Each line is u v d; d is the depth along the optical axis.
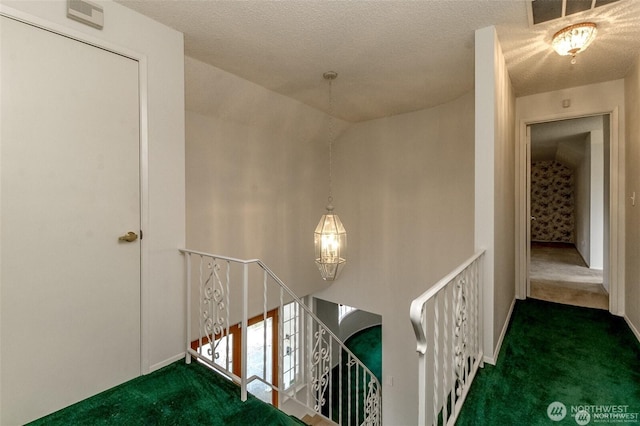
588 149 5.09
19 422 1.54
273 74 2.87
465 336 1.74
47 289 1.63
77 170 1.73
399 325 4.27
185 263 2.23
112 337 1.86
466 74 2.87
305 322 4.79
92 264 1.78
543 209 8.38
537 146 6.21
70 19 1.68
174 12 1.96
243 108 3.35
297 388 4.46
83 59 1.74
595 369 1.98
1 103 1.49
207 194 3.24
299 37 2.24
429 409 3.07
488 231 2.07
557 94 3.14
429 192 3.88
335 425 3.10
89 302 1.77
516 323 2.75
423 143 3.94
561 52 2.13
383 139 4.34
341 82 3.06
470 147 3.34
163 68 2.09
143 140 1.99
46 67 1.61
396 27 2.09
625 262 2.82
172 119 2.15
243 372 1.78
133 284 1.95
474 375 1.88
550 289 3.81
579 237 6.50
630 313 2.64
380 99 3.55
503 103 2.42
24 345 1.56
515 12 1.89
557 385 1.81
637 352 2.19
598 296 3.50
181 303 2.21
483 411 1.60
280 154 4.05
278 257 4.07
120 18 1.88
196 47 2.39
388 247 4.34
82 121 1.74
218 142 3.32
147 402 1.74
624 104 2.82
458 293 1.62
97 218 1.80
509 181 2.85
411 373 4.17
